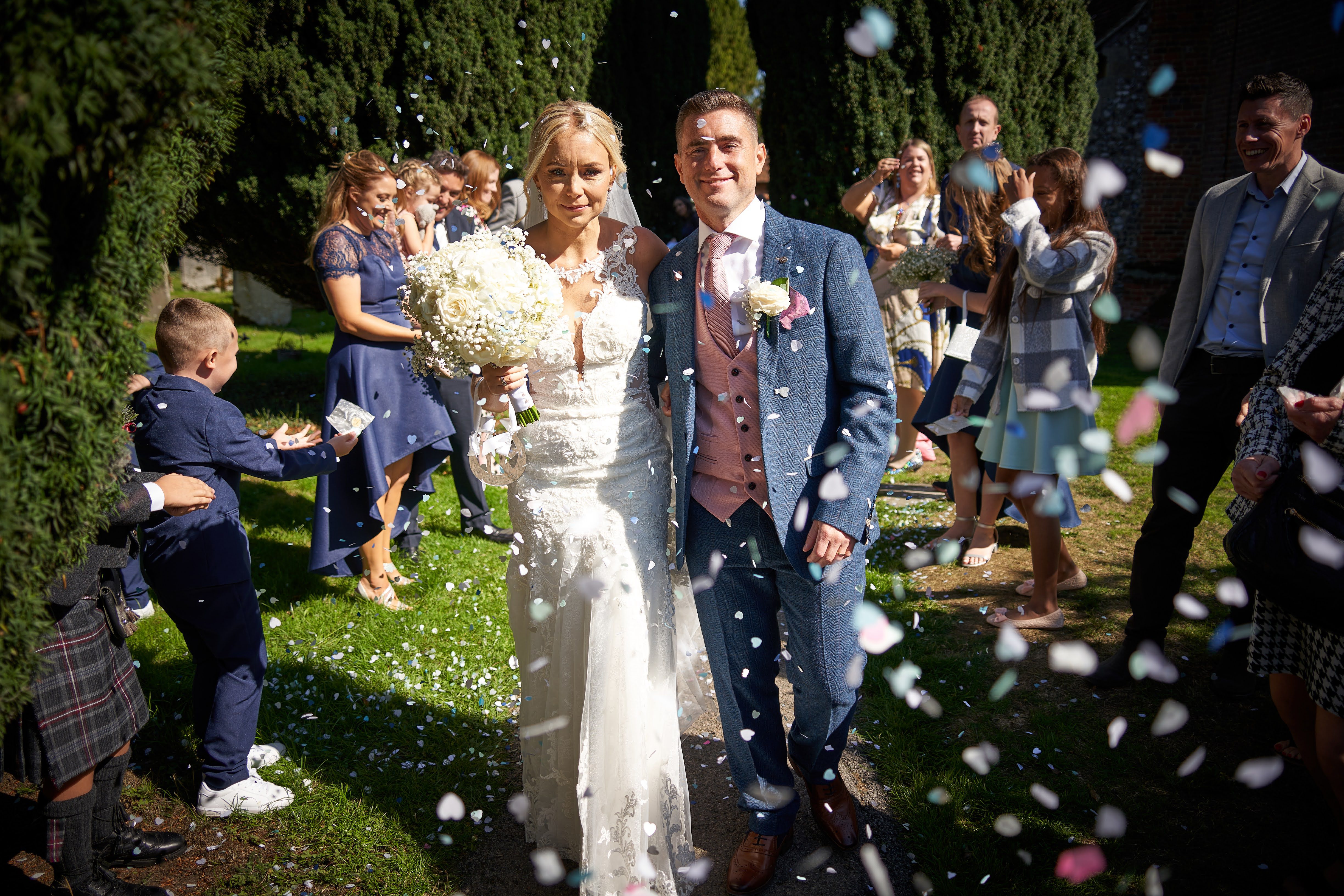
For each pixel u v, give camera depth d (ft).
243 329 36.65
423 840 8.32
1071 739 9.59
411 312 7.38
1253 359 9.84
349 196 12.48
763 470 7.22
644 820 7.09
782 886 7.64
